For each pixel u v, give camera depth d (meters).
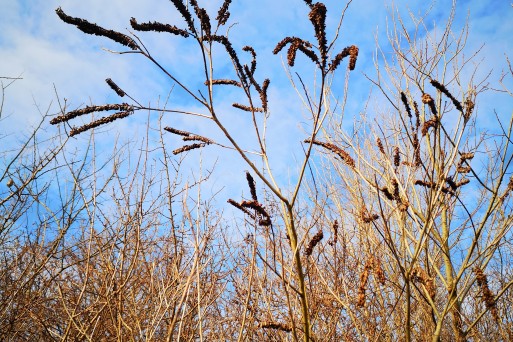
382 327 3.72
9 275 5.02
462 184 3.40
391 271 4.21
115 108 2.24
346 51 2.25
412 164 3.27
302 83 2.40
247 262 4.02
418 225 3.48
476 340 3.96
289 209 2.20
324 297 3.67
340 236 4.20
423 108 4.80
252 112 2.34
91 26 1.99
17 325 4.98
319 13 2.19
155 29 2.08
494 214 4.19
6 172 5.08
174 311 3.16
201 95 2.04
